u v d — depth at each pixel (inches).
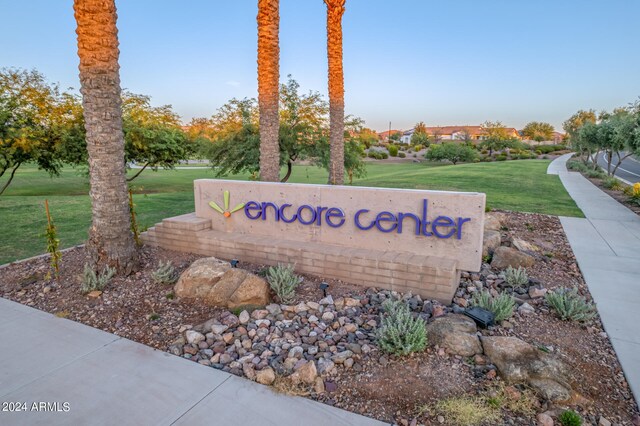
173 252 331.0
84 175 818.8
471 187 798.5
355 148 746.2
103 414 149.6
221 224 334.0
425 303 231.0
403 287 247.0
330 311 223.5
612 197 673.6
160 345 198.1
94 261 276.1
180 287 247.0
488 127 3174.2
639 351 188.7
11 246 371.6
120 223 277.0
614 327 213.0
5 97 658.2
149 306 237.0
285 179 786.8
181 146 920.3
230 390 163.2
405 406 151.9
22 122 676.7
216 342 197.2
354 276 260.7
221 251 310.7
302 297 243.3
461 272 284.0
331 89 511.5
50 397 159.2
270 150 417.7
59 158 786.2
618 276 290.7
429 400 154.1
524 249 334.3
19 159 711.1
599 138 1006.4
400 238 264.7
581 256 337.1
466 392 157.6
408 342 180.1
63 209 561.0
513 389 157.4
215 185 331.3
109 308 235.9
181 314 227.5
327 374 171.2
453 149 2225.6
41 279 281.1
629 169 1544.0
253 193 314.5
